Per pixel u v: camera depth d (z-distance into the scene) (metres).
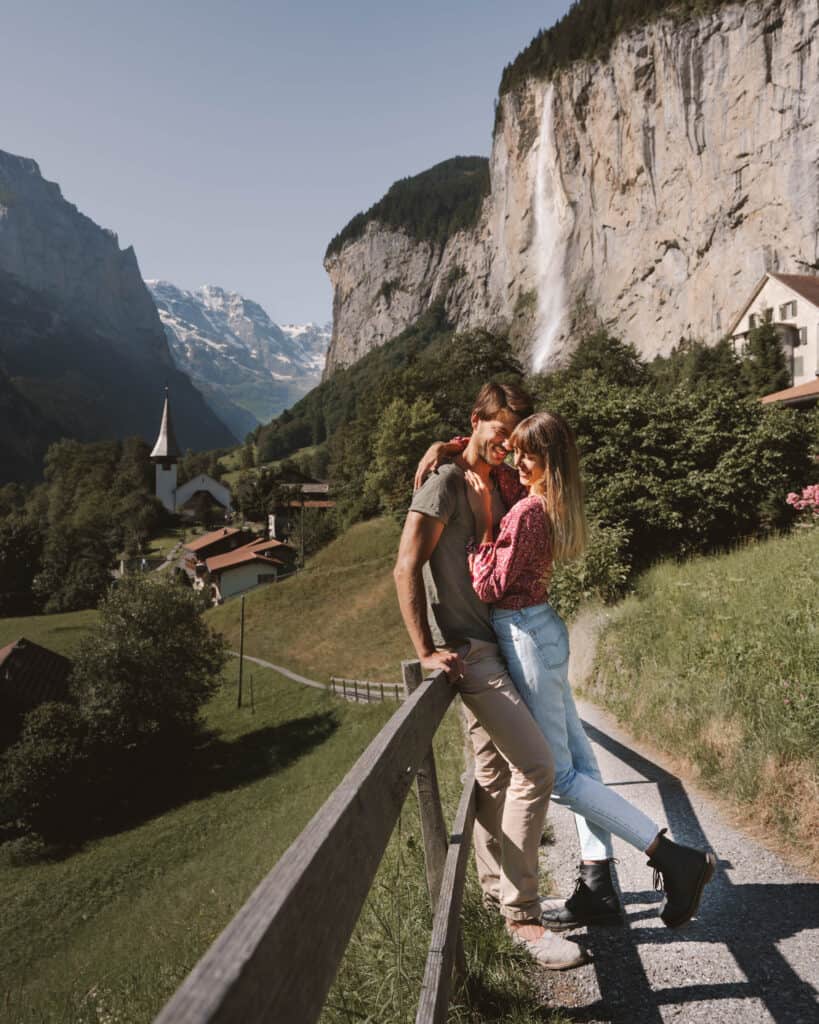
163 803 30.38
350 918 1.10
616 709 6.61
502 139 181.38
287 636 53.06
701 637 6.32
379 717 34.16
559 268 155.62
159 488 147.38
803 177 98.06
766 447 16.72
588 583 12.12
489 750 2.79
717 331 110.88
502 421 2.61
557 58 154.12
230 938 0.73
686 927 2.64
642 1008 2.22
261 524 123.44
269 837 21.62
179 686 36.31
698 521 15.76
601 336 85.44
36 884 23.77
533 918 2.51
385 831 1.45
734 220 107.88
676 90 114.56
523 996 2.30
